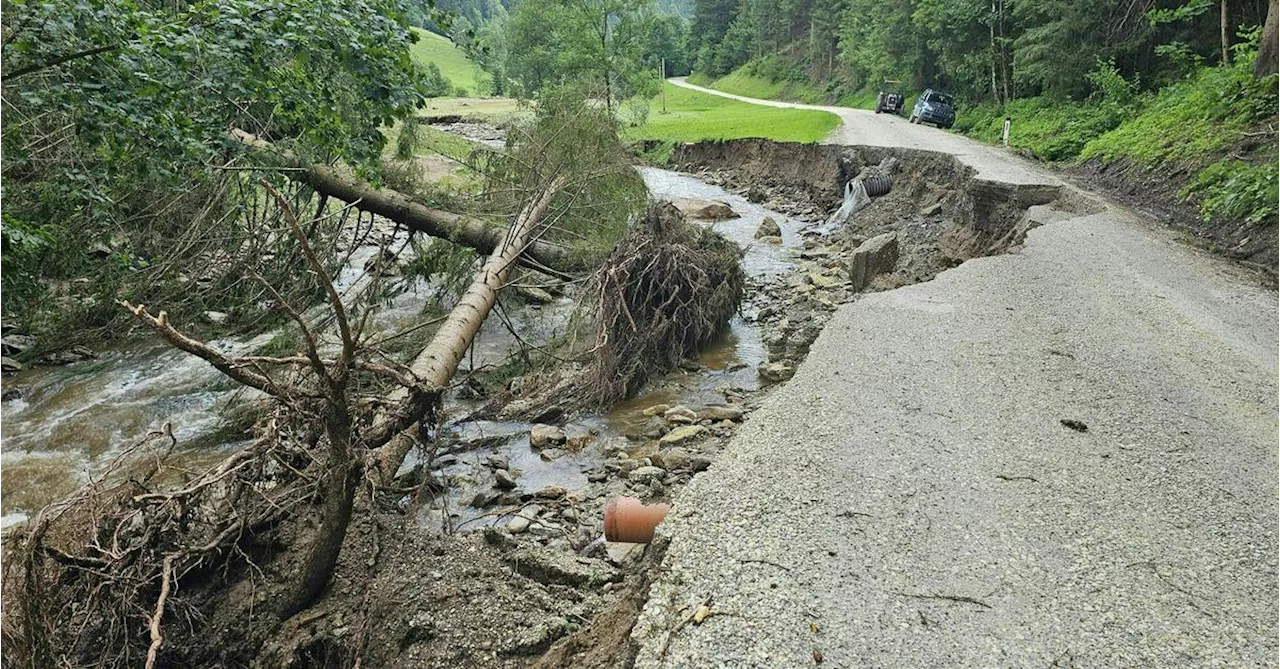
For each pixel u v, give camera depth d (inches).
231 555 185.3
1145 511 166.2
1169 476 182.1
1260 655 122.2
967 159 695.1
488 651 161.6
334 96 285.6
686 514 162.9
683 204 816.9
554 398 339.9
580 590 183.3
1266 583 141.6
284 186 376.5
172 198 396.5
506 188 479.8
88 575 167.3
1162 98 766.5
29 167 339.0
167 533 187.5
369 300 377.7
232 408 327.3
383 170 454.3
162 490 197.8
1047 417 215.3
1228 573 144.5
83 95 227.5
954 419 212.7
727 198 966.4
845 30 2138.3
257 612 180.4
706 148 1210.6
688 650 121.8
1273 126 520.4
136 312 144.9
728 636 124.8
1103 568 145.2
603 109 539.8
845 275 553.0
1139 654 122.2
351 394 235.5
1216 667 119.5
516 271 456.8
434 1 293.1
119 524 174.2
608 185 493.7
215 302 422.6
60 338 387.5
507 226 448.1
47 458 291.1
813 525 157.6
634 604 147.1
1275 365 259.1
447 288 450.0
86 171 294.5
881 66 1776.6
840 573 141.5
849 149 882.8
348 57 258.5
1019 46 1140.5
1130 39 944.3
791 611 130.6
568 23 1157.1
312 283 434.3
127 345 407.8
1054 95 1041.5
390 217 449.4
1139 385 239.0
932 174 719.1
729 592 136.0
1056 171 700.0
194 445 299.7
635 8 1170.0
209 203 399.2
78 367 380.2
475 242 438.9
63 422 320.8
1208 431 207.2
